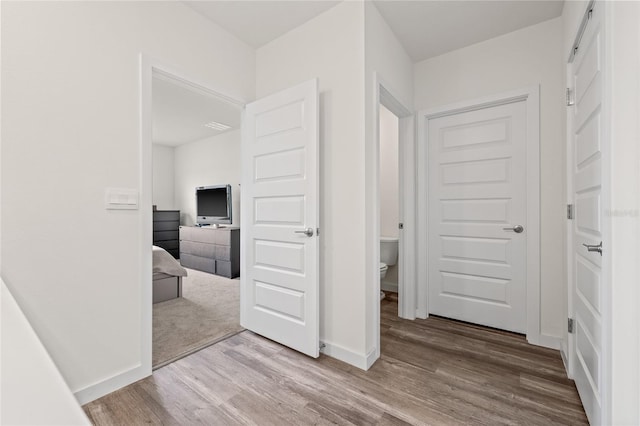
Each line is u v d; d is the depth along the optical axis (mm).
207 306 3055
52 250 1415
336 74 1997
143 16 1771
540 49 2201
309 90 1965
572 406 1484
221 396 1558
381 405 1491
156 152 6242
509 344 2188
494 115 2459
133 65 1718
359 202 1878
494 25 2234
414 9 2055
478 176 2539
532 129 2221
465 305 2629
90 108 1539
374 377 1743
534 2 1983
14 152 1310
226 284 4000
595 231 1341
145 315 1742
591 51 1384
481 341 2242
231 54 2322
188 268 5098
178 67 1953
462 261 2637
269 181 2232
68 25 1469
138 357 1708
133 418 1394
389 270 3621
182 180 6312
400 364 1896
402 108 2578
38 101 1372
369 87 1915
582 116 1550
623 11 1038
